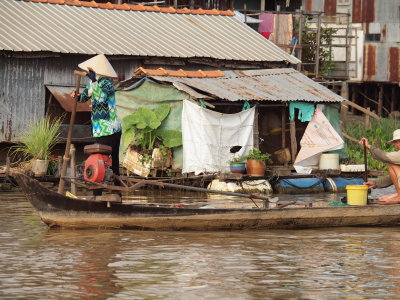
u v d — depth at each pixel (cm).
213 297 2027
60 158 4775
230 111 5331
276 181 4969
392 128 7175
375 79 9381
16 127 5300
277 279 2233
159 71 5116
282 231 3138
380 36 9369
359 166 5250
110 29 5800
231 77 5412
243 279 2228
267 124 5484
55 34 5478
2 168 4697
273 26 7362
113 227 3047
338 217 3241
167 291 2080
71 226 3031
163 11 6316
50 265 2378
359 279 2244
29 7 5762
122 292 2064
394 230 3203
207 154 4844
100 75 3095
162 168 4934
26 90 5334
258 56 5959
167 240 2859
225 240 2888
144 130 4947
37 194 2994
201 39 6016
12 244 2720
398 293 2086
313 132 5334
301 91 5403
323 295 2061
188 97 4959
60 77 5447
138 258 2502
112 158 3181
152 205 3281
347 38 8144
